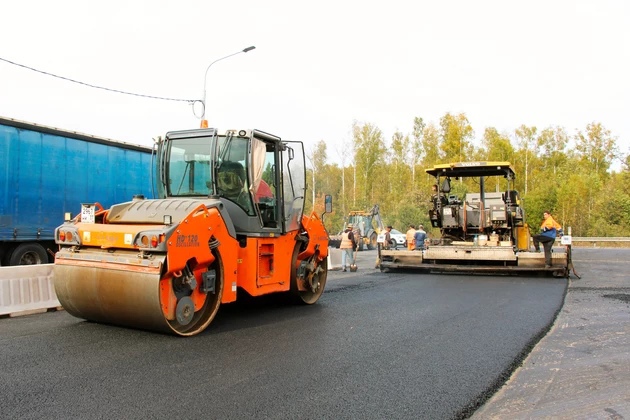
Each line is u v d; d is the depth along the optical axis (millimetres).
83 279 6449
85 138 12984
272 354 5605
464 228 15633
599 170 59844
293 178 8703
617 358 5723
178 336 6348
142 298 5973
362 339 6383
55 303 8445
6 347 5727
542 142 59094
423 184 49594
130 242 6094
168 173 8211
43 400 4066
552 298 10023
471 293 10781
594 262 20016
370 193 53562
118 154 14016
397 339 6402
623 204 43281
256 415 3830
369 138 54812
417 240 20672
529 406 4234
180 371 4906
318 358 5461
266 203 8102
